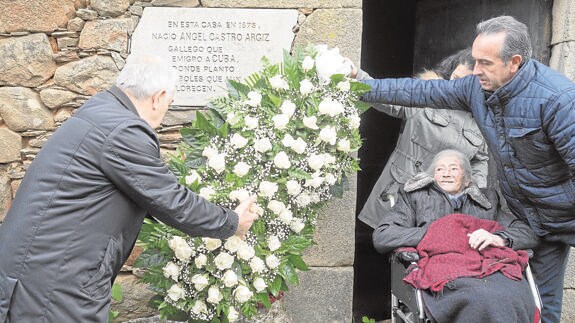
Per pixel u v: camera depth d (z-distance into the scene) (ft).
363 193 18.42
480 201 9.61
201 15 10.31
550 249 9.22
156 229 8.13
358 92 9.12
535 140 8.05
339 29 10.46
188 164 8.60
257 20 10.36
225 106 8.68
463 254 8.72
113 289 9.33
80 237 6.41
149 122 7.06
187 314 8.70
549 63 11.69
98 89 10.41
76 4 10.32
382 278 15.85
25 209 6.48
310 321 11.12
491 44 7.82
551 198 8.43
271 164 8.45
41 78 10.36
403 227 9.37
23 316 6.40
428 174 9.91
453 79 9.88
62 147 6.51
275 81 8.52
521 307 8.07
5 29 10.21
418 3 15.30
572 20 11.10
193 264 8.23
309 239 9.29
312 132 8.69
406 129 10.91
